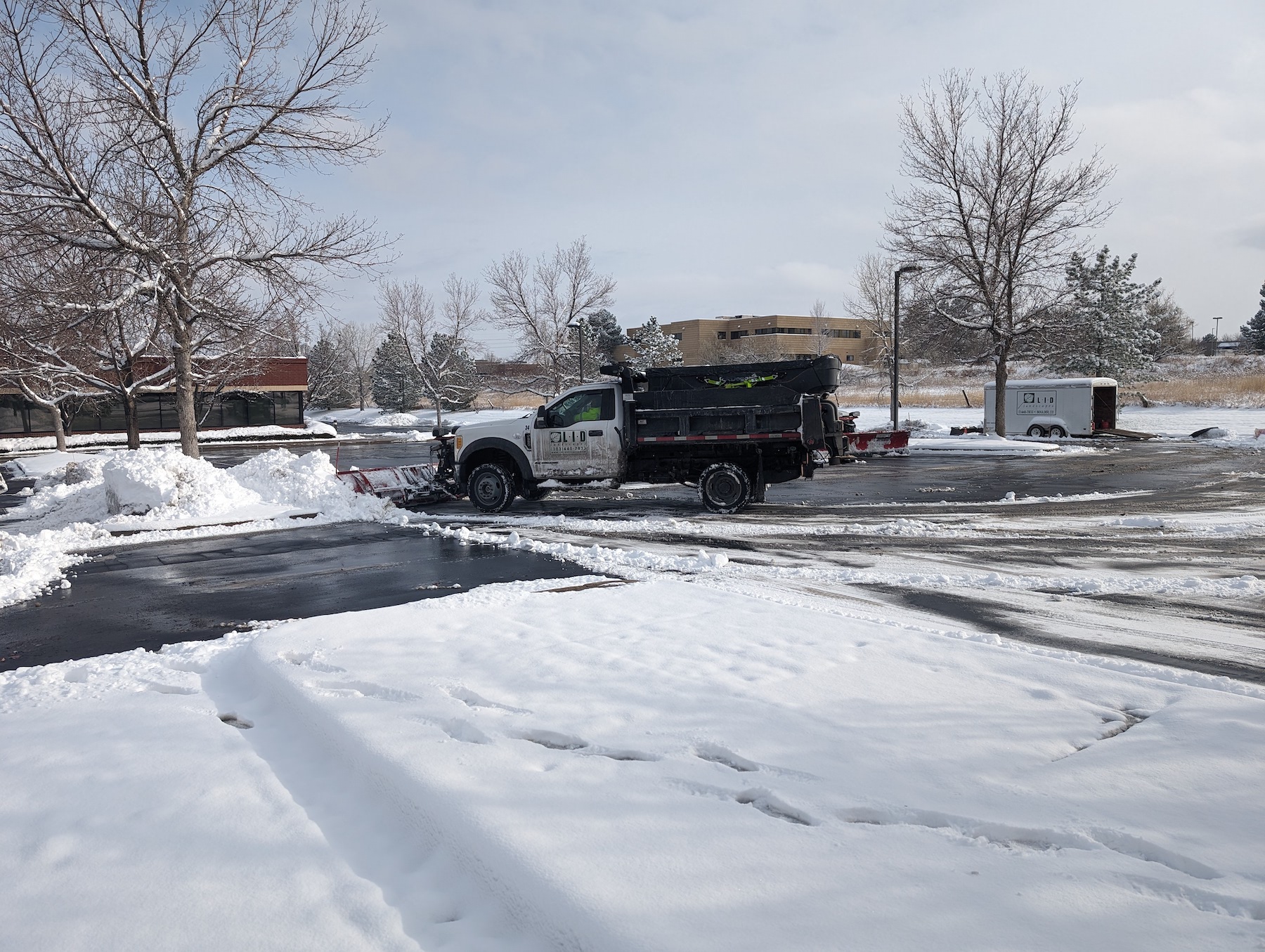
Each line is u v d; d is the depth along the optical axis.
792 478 13.66
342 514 14.34
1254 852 2.89
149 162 16.34
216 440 44.78
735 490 13.48
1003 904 2.62
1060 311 31.50
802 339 94.88
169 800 3.64
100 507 15.45
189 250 17.20
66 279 17.48
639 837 3.07
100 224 15.55
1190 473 19.02
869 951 2.37
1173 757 3.71
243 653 6.06
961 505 14.29
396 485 15.64
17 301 16.17
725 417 13.29
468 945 2.61
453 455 14.83
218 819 3.47
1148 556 9.52
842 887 2.73
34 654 6.70
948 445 28.27
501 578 8.88
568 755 3.89
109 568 10.48
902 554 9.85
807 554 9.90
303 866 3.10
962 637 5.92
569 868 2.84
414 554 10.62
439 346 72.44
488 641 5.92
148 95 15.95
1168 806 3.26
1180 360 72.19
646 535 11.51
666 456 13.88
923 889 2.71
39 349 20.53
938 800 3.34
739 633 5.99
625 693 4.72
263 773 3.92
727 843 3.03
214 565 10.42
